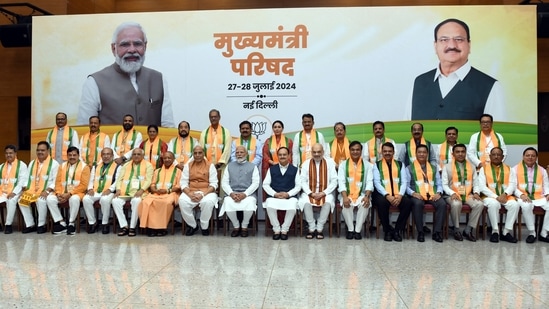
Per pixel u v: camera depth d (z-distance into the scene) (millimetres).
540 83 8703
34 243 5285
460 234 5586
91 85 7387
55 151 7004
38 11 9320
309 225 5680
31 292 3350
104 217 5996
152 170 6105
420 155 5723
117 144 6930
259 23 7195
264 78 7191
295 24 7160
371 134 7070
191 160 6074
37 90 7465
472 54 6977
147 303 3109
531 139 6949
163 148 6668
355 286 3523
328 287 3494
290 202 5582
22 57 9562
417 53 7035
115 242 5355
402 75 7047
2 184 6191
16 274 3846
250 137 6543
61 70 7441
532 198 5625
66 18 7426
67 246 5102
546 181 5664
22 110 9625
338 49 7113
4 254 4652
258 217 7191
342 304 3100
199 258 4484
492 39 6957
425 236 5895
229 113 7246
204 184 5977
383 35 7062
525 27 6926
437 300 3188
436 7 6996
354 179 5719
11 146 6250
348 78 7105
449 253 4781
